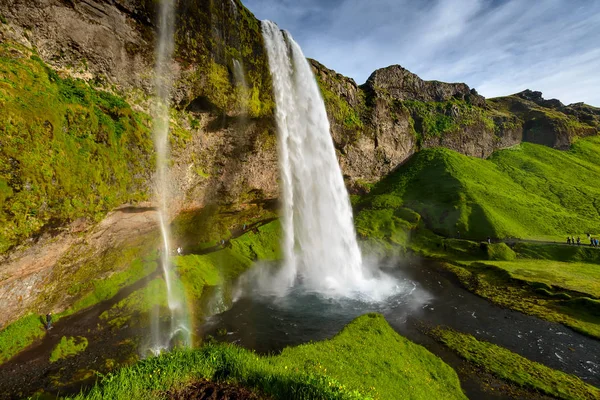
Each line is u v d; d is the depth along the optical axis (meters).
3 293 16.84
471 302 29.34
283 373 11.35
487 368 18.73
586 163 88.56
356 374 14.43
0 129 14.38
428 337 22.50
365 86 70.50
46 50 18.88
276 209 43.97
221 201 34.53
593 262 38.28
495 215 51.16
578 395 16.28
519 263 39.19
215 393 9.84
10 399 14.53
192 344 20.11
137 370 10.45
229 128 31.19
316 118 45.16
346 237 48.38
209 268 31.42
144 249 28.03
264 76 33.25
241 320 24.41
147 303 23.06
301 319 24.86
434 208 55.12
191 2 25.64
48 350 17.94
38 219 16.20
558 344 21.75
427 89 94.94
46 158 16.33
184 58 25.73
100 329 20.25
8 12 17.23
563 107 120.25
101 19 21.05
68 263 20.19
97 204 19.45
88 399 9.09
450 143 83.62
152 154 23.78
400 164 72.75
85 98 19.45
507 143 95.81
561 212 58.41
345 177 59.50
